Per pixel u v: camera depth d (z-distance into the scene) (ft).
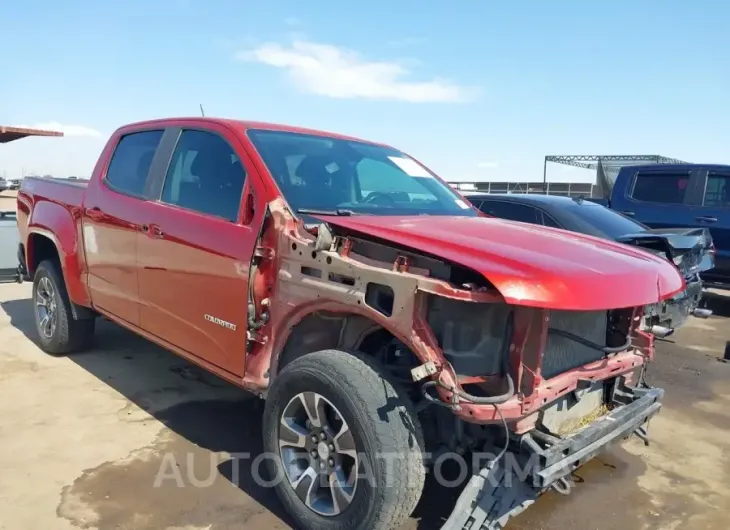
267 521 9.52
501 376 7.99
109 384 15.28
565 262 8.13
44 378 15.49
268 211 10.02
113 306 14.20
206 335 11.10
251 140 11.35
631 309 9.97
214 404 14.21
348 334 9.15
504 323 8.00
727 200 29.07
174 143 12.93
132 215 13.10
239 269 10.19
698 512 10.53
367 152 13.44
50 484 10.32
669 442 13.57
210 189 11.56
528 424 8.02
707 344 22.94
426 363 7.54
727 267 28.96
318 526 8.69
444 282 7.54
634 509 10.56
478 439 8.73
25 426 12.58
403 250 8.32
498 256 7.81
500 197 24.34
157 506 9.79
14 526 9.05
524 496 8.22
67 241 15.66
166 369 16.58
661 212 30.58
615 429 9.07
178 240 11.59
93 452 11.55
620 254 9.62
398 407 8.09
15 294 26.50
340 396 8.23
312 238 9.45
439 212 12.52
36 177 18.71
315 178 11.36
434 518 9.64
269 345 9.98
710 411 15.65
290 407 9.20
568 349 9.00
